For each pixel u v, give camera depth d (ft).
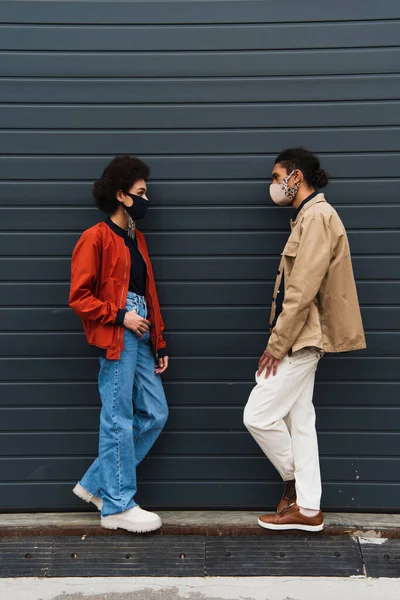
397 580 9.70
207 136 11.07
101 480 10.50
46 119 11.03
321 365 11.29
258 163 11.09
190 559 10.14
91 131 11.09
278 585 9.62
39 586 9.68
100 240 10.02
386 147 10.96
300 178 10.18
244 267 11.21
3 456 11.39
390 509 11.27
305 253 9.63
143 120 11.05
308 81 10.94
